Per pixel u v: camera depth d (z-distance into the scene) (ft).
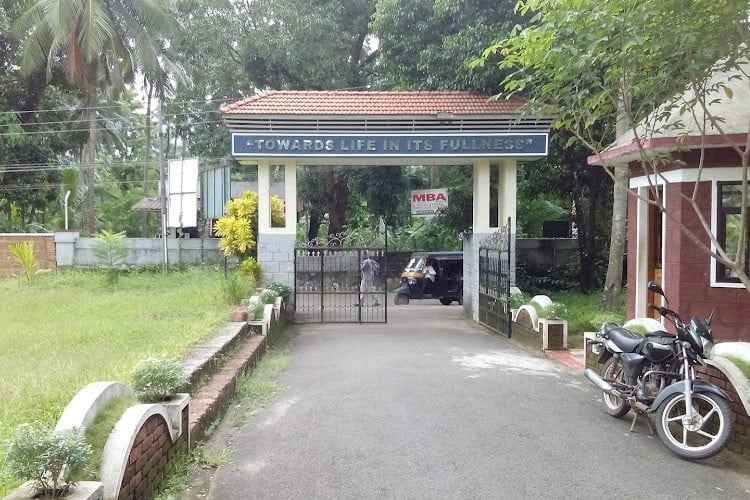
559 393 25.82
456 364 31.71
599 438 19.97
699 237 30.86
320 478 16.58
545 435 20.13
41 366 21.98
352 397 24.50
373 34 69.72
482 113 48.39
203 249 62.13
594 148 21.29
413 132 48.49
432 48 57.52
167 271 58.85
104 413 13.24
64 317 34.14
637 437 20.15
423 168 88.02
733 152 29.86
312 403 23.75
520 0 22.62
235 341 29.76
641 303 35.73
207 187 71.72
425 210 74.08
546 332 36.11
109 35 68.39
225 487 16.03
